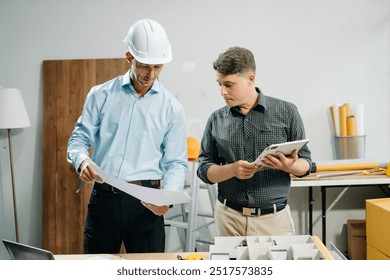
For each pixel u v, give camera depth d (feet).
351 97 11.87
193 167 10.70
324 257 4.81
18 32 12.06
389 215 8.63
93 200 6.93
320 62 11.84
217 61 6.09
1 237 12.29
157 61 6.30
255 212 6.50
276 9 11.75
